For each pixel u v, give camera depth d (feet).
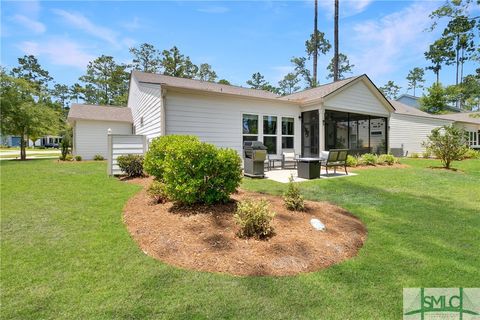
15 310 7.16
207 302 7.59
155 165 18.34
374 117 50.01
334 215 15.05
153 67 116.67
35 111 59.72
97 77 123.13
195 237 11.44
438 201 18.99
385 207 17.44
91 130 56.80
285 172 33.40
